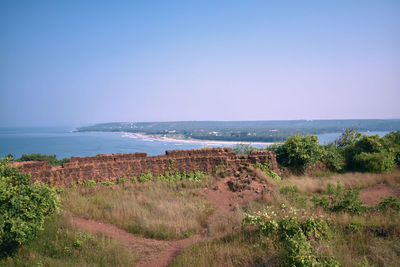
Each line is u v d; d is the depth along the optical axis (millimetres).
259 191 16594
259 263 8195
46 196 10609
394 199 12070
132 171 18609
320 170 23578
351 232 9398
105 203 14273
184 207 14078
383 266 7496
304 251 7688
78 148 141125
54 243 9875
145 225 11914
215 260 8648
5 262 8664
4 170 10789
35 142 197125
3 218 8867
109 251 9680
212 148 21781
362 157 23578
